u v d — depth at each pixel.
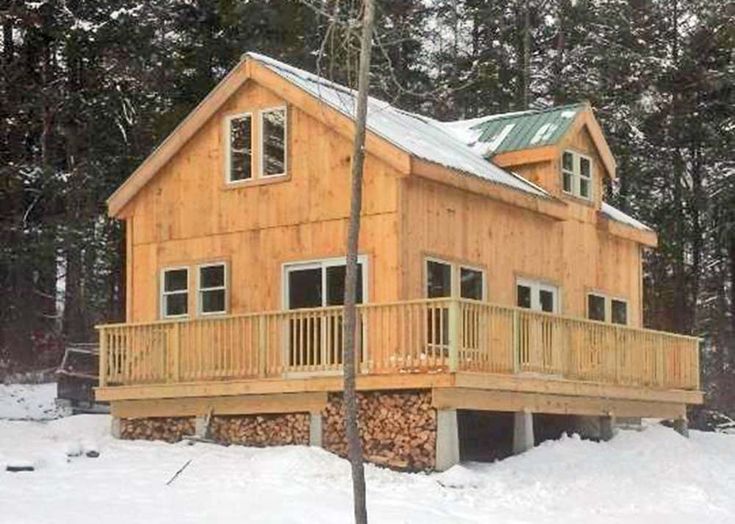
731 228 41.75
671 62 41.94
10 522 13.45
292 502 15.44
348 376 12.60
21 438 20.97
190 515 14.44
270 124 22.34
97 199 33.78
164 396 21.36
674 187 43.09
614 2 42.94
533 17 44.06
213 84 35.62
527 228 23.83
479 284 22.17
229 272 22.44
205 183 23.00
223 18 34.66
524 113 26.45
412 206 20.58
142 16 33.53
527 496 17.58
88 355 28.59
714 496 19.20
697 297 43.91
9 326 34.53
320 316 19.89
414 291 20.39
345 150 21.23
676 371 25.12
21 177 32.56
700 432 28.19
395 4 31.53
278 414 20.47
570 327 21.59
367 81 12.80
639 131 41.75
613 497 18.30
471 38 45.38
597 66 42.19
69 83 33.94
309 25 34.28
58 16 32.53
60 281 43.31
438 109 42.75
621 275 27.50
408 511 15.55
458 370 18.34
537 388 20.30
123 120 34.19
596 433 22.88
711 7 42.22
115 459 19.08
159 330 21.69
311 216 21.52
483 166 23.47
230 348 20.75
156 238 23.50
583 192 26.34
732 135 41.47
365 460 19.20
